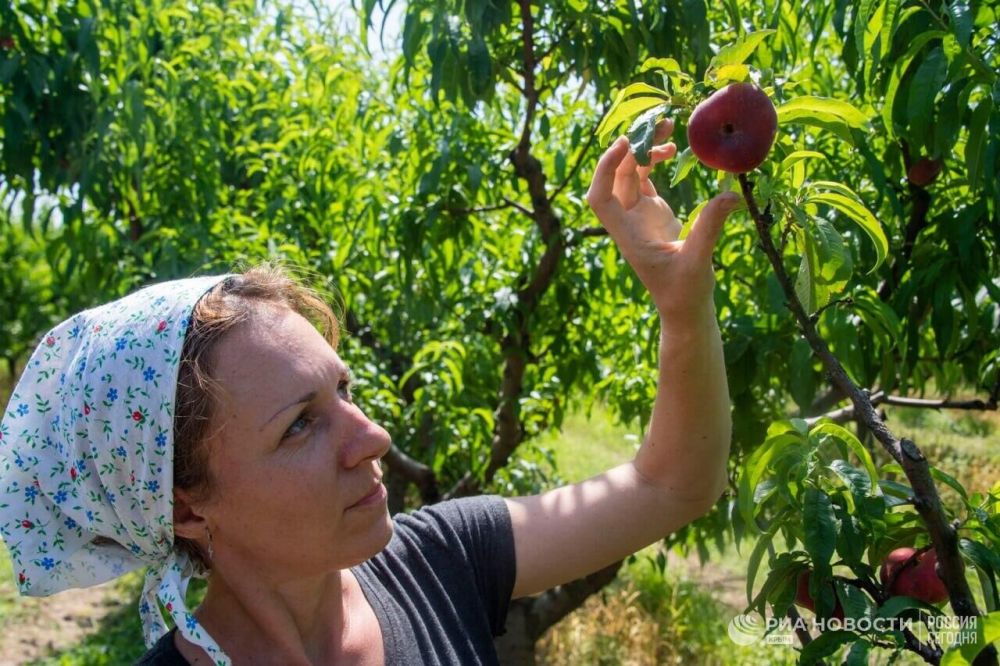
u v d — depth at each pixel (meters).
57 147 3.16
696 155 1.06
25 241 8.55
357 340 3.50
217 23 3.74
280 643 1.13
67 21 3.05
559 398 3.47
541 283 2.76
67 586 1.15
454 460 3.78
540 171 2.54
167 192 3.58
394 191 3.04
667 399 1.33
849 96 2.57
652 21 2.01
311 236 3.89
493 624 1.39
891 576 1.24
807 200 1.18
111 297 3.36
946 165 2.12
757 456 1.23
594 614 4.48
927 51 1.62
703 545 3.00
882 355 2.09
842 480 1.18
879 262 1.18
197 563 1.18
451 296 3.21
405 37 2.15
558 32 2.19
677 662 4.14
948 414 7.62
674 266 1.19
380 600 1.26
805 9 2.10
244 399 1.04
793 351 1.98
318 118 3.36
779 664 3.76
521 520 1.43
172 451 1.02
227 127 3.99
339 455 1.08
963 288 1.91
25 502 1.12
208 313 1.06
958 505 4.57
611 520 1.40
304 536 1.07
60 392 1.08
